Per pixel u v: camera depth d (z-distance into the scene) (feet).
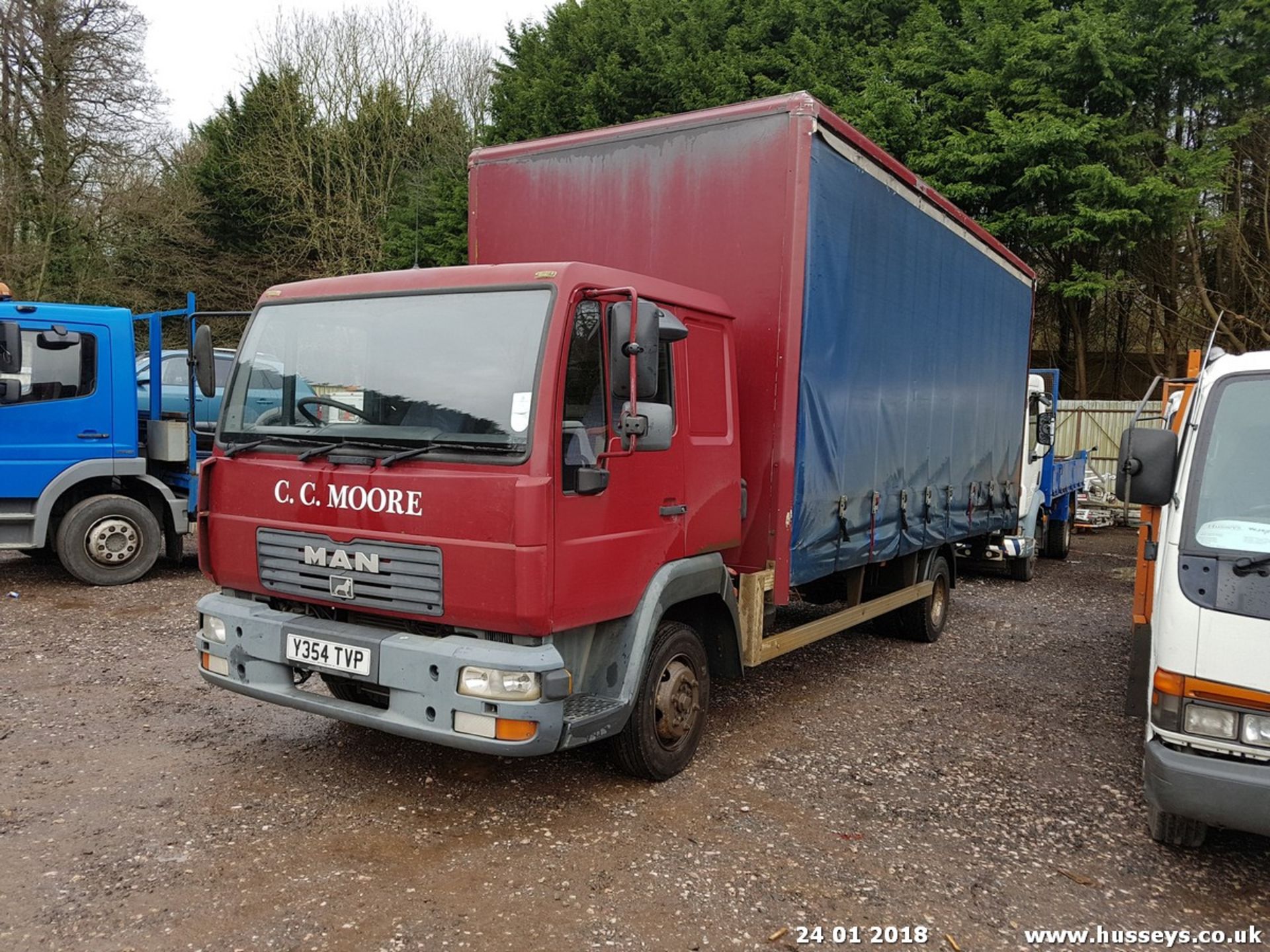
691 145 16.83
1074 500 47.65
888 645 25.72
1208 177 60.44
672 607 15.31
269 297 14.48
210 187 87.10
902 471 21.11
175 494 30.55
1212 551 11.57
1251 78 62.75
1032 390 36.68
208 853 12.02
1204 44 60.85
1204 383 12.89
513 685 11.62
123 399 27.71
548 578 11.70
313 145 87.30
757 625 16.14
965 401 25.00
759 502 16.28
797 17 74.95
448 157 84.38
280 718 17.38
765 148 16.01
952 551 26.71
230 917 10.51
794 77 68.44
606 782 14.85
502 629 11.80
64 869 11.48
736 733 17.65
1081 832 13.82
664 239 17.13
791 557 16.46
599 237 17.90
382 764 15.26
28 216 69.15
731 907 11.18
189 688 19.01
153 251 79.82
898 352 20.43
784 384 15.96
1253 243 68.39
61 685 18.98
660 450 13.34
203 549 14.52
